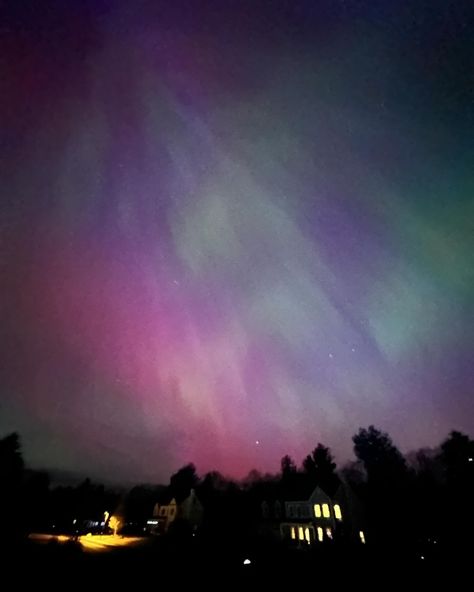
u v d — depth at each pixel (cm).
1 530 3259
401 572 1983
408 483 5119
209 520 5031
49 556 2292
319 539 3828
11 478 4034
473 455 4694
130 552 2827
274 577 1939
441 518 3469
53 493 5953
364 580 1845
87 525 5578
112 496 6744
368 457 6619
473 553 2269
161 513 5853
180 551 2988
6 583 1561
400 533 3544
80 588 1577
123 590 1598
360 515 3819
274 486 5141
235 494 5694
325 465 6456
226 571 2095
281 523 4169
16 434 4203
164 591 1625
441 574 1889
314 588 1717
